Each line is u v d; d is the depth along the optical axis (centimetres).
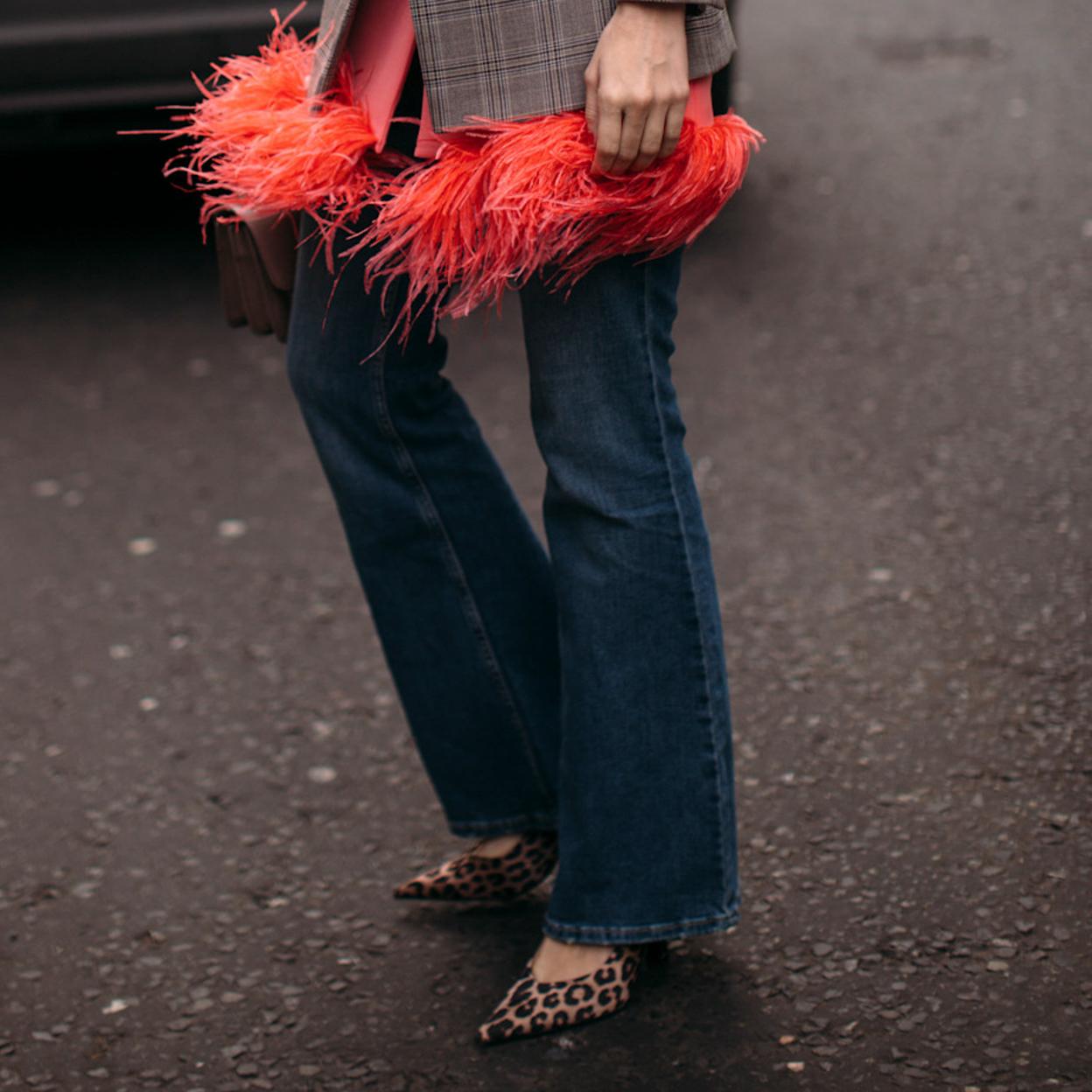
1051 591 257
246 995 184
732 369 359
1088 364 344
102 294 428
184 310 415
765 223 451
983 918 183
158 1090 170
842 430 325
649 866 168
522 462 322
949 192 463
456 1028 175
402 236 149
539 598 182
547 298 152
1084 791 205
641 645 160
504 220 144
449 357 379
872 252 423
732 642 252
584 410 154
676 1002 175
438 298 159
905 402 335
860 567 271
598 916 170
